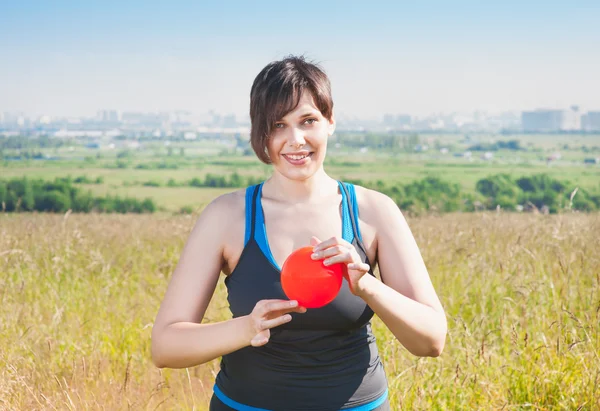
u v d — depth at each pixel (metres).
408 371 3.74
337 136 196.12
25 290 5.72
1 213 9.03
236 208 1.84
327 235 1.80
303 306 1.59
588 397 3.46
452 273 5.83
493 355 3.95
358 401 1.76
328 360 1.73
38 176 120.69
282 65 1.77
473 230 6.43
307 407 1.72
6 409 3.39
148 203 76.88
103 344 4.60
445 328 1.74
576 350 3.92
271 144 1.77
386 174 124.56
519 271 5.34
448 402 3.57
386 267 1.82
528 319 4.52
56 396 3.61
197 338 1.64
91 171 136.75
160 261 7.03
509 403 3.50
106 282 6.12
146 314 5.23
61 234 7.84
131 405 3.51
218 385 1.85
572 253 5.68
